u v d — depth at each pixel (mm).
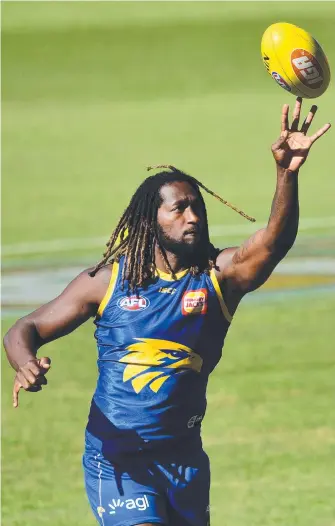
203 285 16234
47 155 85562
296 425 28703
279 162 16109
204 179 73812
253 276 16312
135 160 82375
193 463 16500
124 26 146000
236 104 107000
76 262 49188
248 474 25328
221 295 16297
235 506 23406
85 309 16547
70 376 34094
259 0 162875
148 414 16156
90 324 40906
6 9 164500
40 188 71938
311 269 46969
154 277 16281
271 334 38156
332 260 48344
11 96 115625
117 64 126938
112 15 157250
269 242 16141
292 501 23625
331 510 23141
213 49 131875
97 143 90062
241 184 71688
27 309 40906
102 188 71375
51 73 124250
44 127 98750
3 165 81500
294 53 18094
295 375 33375
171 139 90938
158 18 153250
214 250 16656
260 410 30000
